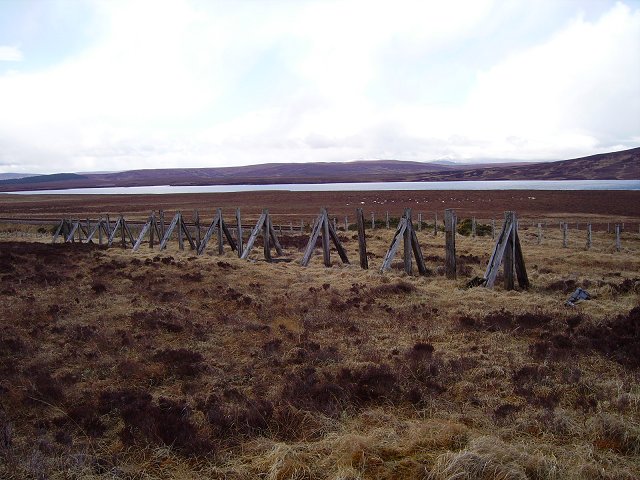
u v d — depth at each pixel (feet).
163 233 84.23
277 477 16.98
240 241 70.90
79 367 27.61
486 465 16.70
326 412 21.81
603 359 27.94
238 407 22.27
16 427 20.66
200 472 17.84
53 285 47.55
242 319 37.06
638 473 16.97
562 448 18.56
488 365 27.22
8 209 233.96
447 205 215.72
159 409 21.74
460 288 47.62
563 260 68.85
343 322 36.09
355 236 97.55
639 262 66.54
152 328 34.50
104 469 17.61
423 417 21.79
